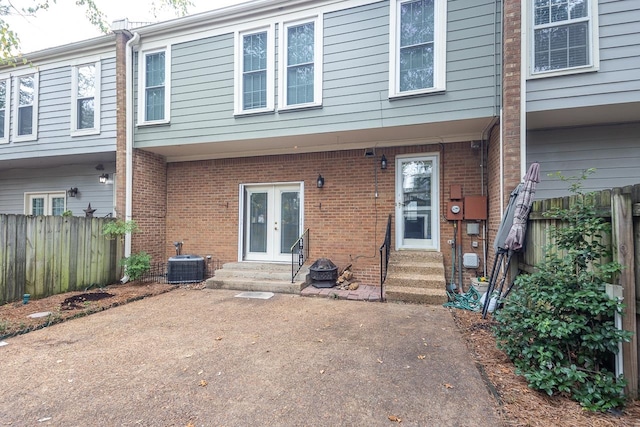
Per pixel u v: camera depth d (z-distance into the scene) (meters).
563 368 2.46
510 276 4.72
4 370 3.08
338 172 7.27
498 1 5.18
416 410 2.39
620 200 2.48
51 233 6.15
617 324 2.44
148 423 2.25
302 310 5.18
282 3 6.37
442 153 6.57
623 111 4.85
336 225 7.23
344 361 3.26
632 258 2.43
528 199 4.21
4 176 10.24
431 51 5.59
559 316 2.69
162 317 4.85
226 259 8.09
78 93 7.93
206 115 7.00
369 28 5.88
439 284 5.72
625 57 4.51
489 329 4.17
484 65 5.21
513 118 4.86
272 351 3.53
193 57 7.09
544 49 4.88
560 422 2.18
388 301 5.62
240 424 2.23
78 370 3.08
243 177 8.00
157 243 8.24
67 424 2.24
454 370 3.04
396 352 3.48
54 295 6.09
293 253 7.23
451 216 6.43
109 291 6.50
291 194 7.81
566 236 2.83
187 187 8.45
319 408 2.43
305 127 6.29
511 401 2.46
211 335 4.05
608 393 2.33
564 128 5.58
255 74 6.79
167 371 3.06
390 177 6.90
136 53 7.48
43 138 8.15
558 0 4.82
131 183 7.47
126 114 7.39
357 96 5.95
